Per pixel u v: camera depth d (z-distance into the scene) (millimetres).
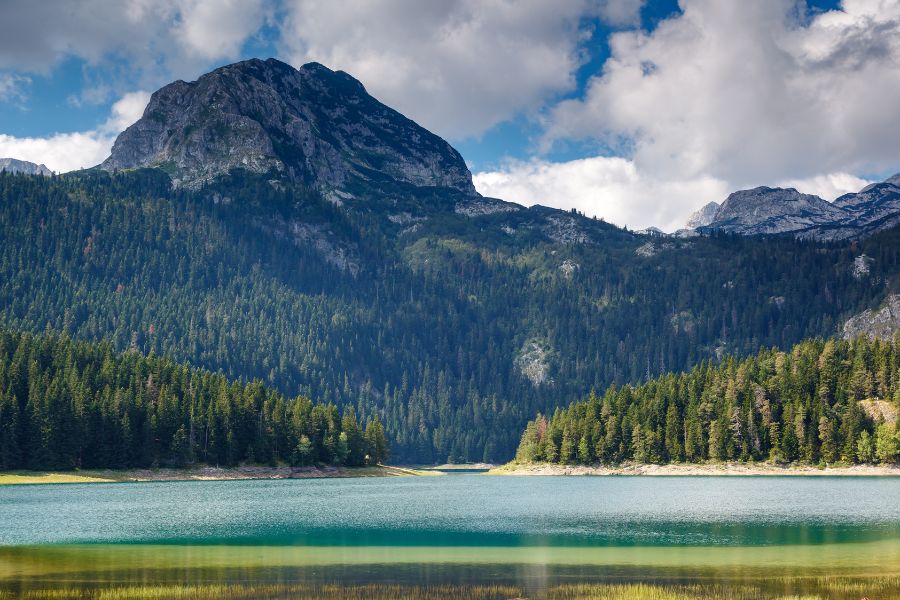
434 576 76062
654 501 154625
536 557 86375
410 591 69500
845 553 87875
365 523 118312
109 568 80688
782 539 98750
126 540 100250
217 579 75000
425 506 147250
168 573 77875
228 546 95375
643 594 67625
